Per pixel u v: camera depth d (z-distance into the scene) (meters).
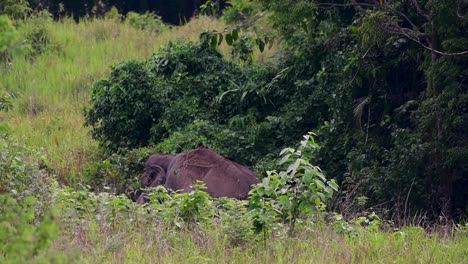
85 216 25.80
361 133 39.12
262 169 40.22
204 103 46.16
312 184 24.98
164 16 83.31
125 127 45.16
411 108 39.38
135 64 45.59
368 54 39.66
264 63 50.84
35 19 65.88
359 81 39.44
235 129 43.84
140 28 70.62
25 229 14.95
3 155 25.48
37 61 61.97
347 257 23.02
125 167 41.88
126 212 26.55
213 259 22.33
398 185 35.44
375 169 36.19
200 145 42.31
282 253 22.95
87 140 49.81
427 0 37.69
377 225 27.59
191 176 34.47
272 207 25.25
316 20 42.62
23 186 24.83
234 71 47.22
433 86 35.94
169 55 47.28
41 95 57.06
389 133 39.44
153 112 45.50
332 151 40.09
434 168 35.34
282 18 40.28
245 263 22.33
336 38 42.81
